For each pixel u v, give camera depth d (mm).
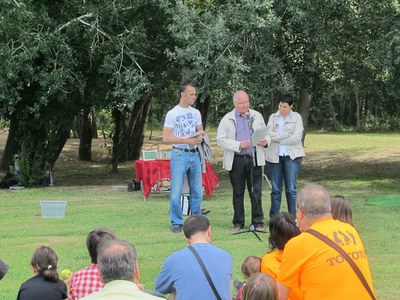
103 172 22203
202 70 13703
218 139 8750
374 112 49031
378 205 11492
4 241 8711
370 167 21672
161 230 9312
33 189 15273
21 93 16328
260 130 8461
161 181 13203
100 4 15383
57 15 15750
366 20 15461
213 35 13586
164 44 16312
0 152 30109
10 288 6523
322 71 17469
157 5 15148
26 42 13883
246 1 13641
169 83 16672
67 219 10383
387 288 6402
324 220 3848
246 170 8828
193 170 8945
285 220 4652
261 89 14414
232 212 10875
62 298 4918
